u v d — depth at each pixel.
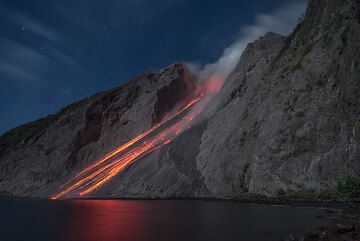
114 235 22.48
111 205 47.56
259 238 20.14
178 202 49.97
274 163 47.53
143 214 34.28
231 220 27.70
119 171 75.25
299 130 46.88
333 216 27.58
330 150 42.19
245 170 52.56
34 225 28.77
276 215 29.75
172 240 20.25
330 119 44.16
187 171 64.12
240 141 57.66
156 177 65.88
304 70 52.78
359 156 39.44
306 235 19.47
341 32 49.25
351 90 43.78
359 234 18.30
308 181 42.62
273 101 55.72
